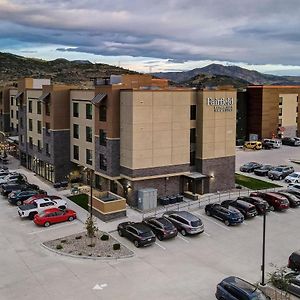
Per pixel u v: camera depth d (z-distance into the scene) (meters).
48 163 56.03
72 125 54.00
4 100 84.88
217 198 46.88
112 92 43.72
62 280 27.53
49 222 37.94
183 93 45.25
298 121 100.75
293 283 26.22
